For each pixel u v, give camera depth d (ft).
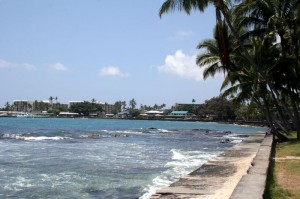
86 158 77.51
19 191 43.83
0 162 69.56
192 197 29.30
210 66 116.16
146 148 104.99
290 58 92.02
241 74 102.53
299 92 98.07
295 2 85.46
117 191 42.80
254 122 393.70
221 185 34.27
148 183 47.55
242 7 88.02
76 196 40.93
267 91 109.19
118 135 173.06
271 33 88.43
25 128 240.73
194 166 63.62
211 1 77.20
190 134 200.03
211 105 518.78
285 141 93.04
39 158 76.74
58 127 270.87
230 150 66.44
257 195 25.27
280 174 39.78
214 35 110.83
